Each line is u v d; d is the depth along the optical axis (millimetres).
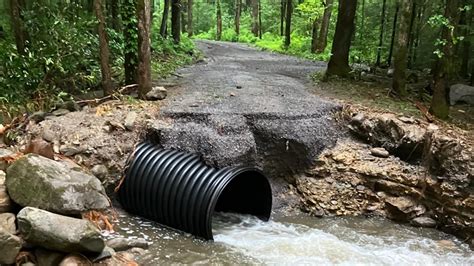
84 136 7750
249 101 9680
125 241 6020
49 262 5000
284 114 8797
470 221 7078
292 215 7871
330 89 11906
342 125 9273
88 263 5113
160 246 6301
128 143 7832
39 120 8281
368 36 19312
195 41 30641
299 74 15023
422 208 7754
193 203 6590
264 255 6223
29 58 9383
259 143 8469
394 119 8750
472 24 12781
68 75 10203
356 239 6996
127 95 9906
